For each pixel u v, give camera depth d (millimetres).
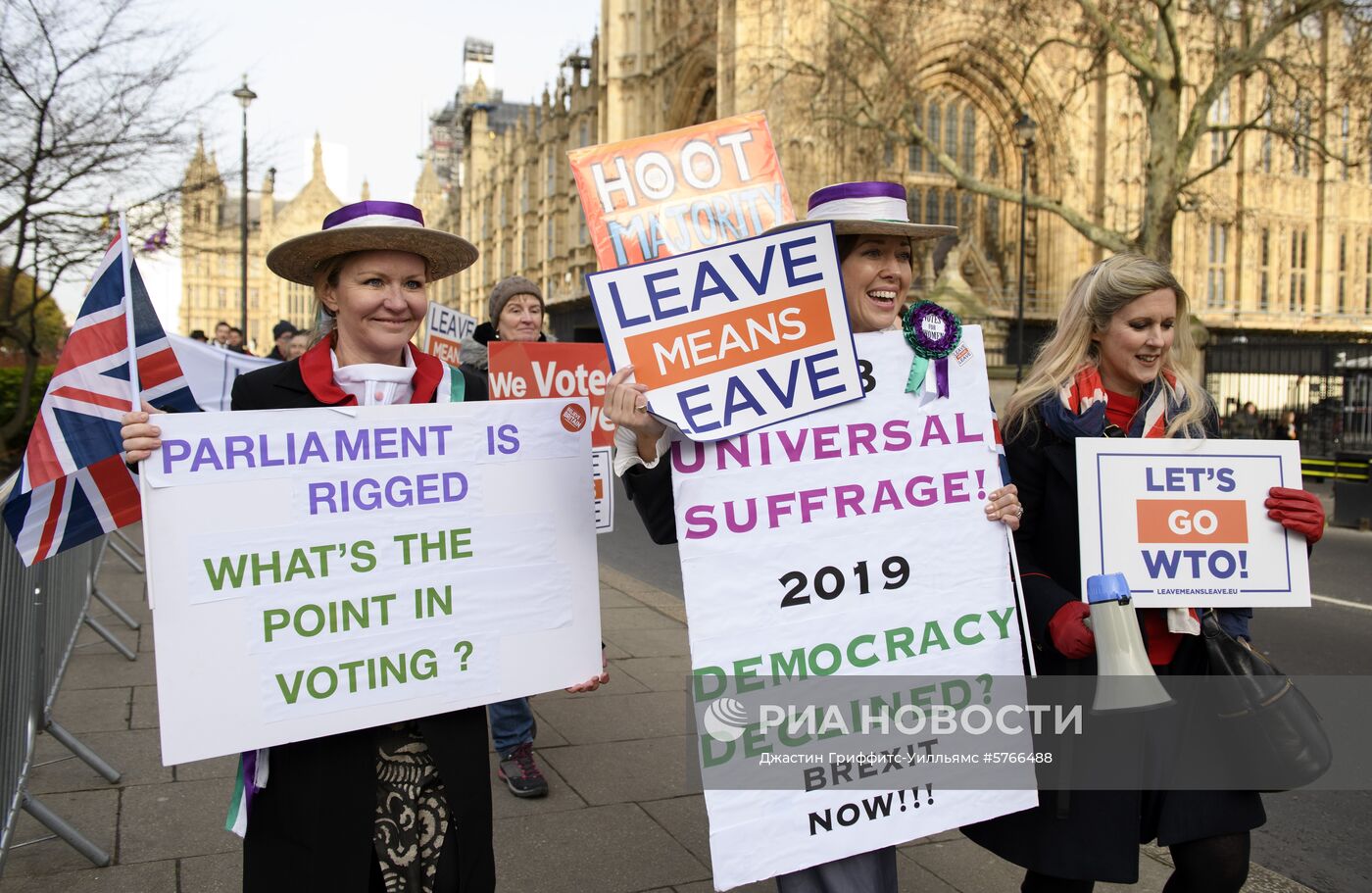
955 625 2615
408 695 2449
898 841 2512
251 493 2326
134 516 2475
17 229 17016
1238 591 2631
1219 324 39938
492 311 5434
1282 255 42375
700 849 3793
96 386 2365
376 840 2455
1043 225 38781
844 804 2486
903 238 2852
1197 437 2752
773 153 2896
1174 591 2611
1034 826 2627
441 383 2670
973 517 2660
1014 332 35625
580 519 2682
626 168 2801
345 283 2531
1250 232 39281
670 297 2426
